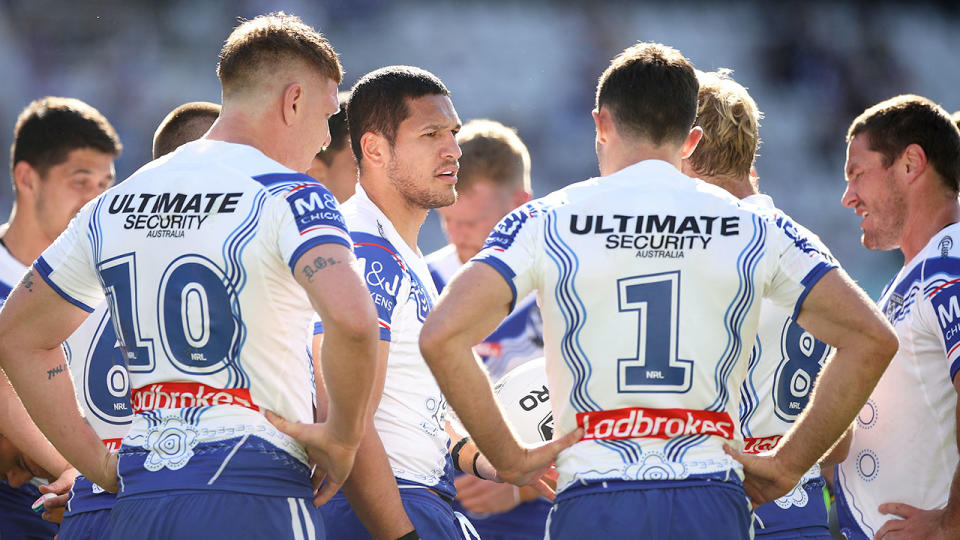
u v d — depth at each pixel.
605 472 7.97
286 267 8.23
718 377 8.09
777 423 9.91
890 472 10.91
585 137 53.59
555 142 53.31
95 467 9.02
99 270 8.55
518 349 14.98
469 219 15.08
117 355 10.27
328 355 7.89
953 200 11.15
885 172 11.26
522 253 8.16
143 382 8.35
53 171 12.55
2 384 10.27
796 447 8.25
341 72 9.45
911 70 60.03
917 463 10.72
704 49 59.25
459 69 55.69
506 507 13.34
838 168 55.47
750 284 8.08
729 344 8.11
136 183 8.63
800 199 53.53
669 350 7.98
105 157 13.00
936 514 10.36
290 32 9.02
